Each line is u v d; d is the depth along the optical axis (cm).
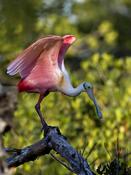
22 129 1451
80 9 3095
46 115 1514
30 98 1619
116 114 1418
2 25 2047
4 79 1447
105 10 3359
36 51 1044
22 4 2292
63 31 2166
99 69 1702
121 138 1332
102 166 1080
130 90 1544
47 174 1282
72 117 1532
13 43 1953
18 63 1041
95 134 1374
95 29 3244
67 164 1055
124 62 1725
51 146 973
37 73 1077
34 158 982
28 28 2233
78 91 1093
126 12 3381
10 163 970
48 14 2427
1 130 852
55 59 1080
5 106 1167
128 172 990
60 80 1085
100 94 1603
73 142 1420
